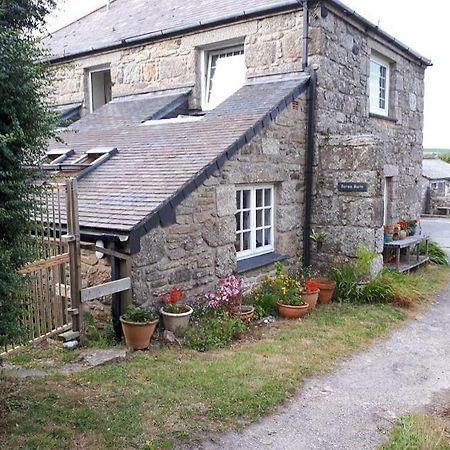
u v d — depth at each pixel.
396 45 11.08
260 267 7.86
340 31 9.04
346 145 8.40
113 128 9.37
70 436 3.57
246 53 9.34
